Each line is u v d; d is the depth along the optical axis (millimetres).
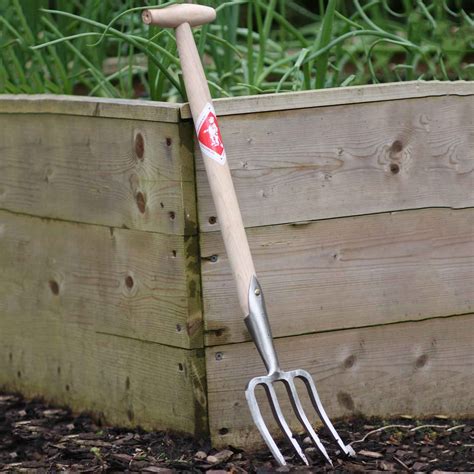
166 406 3014
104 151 3080
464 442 3004
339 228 3033
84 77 4242
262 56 3699
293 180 2955
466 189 3191
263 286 2947
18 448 3072
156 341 3002
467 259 3219
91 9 3850
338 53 3789
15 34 3686
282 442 2990
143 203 2965
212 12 2826
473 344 3262
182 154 2820
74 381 3367
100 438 3113
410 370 3180
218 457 2852
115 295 3131
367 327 3105
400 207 3107
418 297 3162
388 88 3047
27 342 3543
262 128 2900
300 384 3029
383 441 2992
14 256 3529
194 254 2865
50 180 3311
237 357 2928
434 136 3131
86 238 3209
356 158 3029
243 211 2906
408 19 3865
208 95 2787
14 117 3404
